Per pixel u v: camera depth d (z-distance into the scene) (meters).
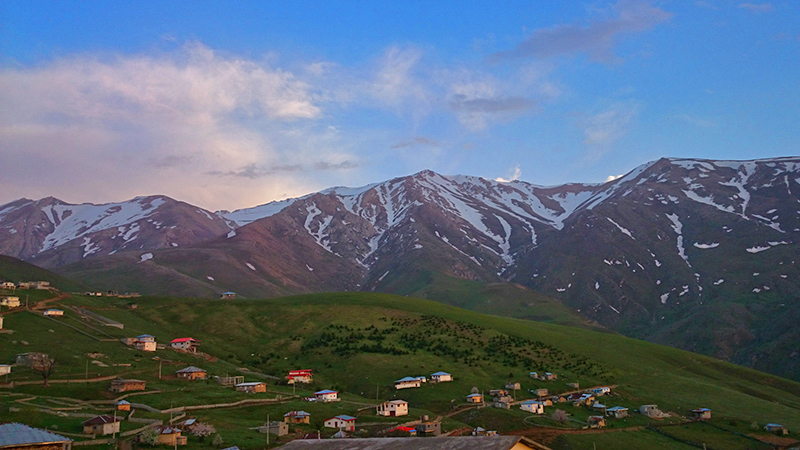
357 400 184.75
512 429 163.62
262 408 160.75
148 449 111.88
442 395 193.50
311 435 137.38
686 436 170.38
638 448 155.88
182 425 130.75
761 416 195.12
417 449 50.41
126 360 198.62
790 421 189.88
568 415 182.62
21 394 144.38
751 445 165.00
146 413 140.50
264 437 129.75
